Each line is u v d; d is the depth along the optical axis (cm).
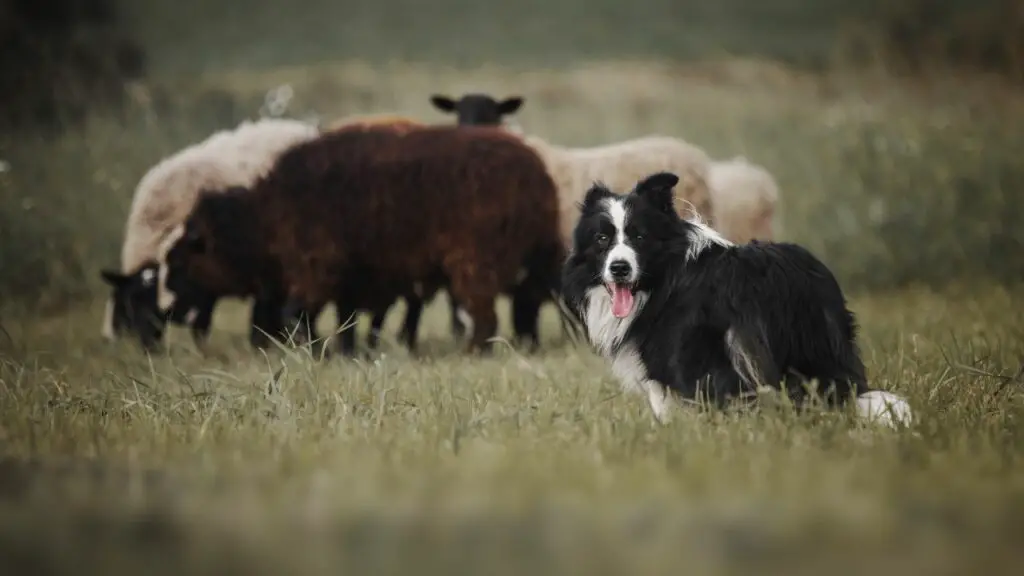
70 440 773
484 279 1395
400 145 1410
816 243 2053
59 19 3441
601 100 3700
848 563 495
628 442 721
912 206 2097
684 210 1498
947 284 1872
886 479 617
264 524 560
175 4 5662
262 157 1731
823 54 4619
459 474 650
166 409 884
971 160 2275
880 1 4738
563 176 1503
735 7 5747
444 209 1392
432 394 933
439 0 6044
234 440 767
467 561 505
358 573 491
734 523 550
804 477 621
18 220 2061
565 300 959
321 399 895
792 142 2755
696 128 3117
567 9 5844
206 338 1584
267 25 5409
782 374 812
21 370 1045
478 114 2058
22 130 2839
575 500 595
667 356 859
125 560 507
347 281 1441
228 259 1541
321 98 3619
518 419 807
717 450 696
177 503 600
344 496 607
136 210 1703
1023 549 511
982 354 1056
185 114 3059
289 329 1442
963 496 592
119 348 1469
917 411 792
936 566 489
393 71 4409
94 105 3038
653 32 5362
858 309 1609
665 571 486
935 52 4028
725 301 831
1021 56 3884
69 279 1984
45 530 552
